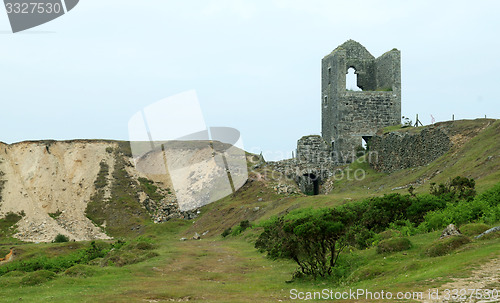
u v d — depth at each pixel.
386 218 25.17
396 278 14.25
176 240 47.28
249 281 19.34
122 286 17.73
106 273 21.30
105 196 79.06
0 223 70.75
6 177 80.06
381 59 67.12
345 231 19.02
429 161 49.22
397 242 18.77
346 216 19.58
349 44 69.00
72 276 20.38
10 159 84.12
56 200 78.00
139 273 21.70
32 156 84.81
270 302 13.92
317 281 17.88
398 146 54.97
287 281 18.48
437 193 29.16
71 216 74.69
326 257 20.50
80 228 71.12
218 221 54.66
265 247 29.73
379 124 64.56
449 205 25.11
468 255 14.29
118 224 71.81
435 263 14.57
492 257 13.48
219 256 28.78
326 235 18.61
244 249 32.91
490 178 31.62
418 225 24.11
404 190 41.22
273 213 45.81
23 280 19.00
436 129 49.03
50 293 16.38
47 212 75.44
